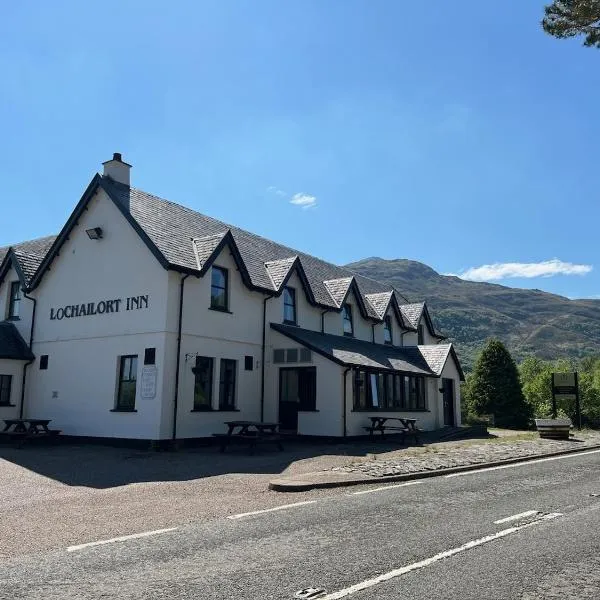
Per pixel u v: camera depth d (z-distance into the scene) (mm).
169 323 19266
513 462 16125
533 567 6398
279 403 23250
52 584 5949
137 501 10547
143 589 5758
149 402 19000
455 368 32031
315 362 22500
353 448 19562
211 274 21297
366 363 23672
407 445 20938
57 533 8227
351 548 7156
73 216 22109
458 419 31547
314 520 8734
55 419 21609
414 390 28359
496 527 8234
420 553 6926
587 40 15945
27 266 24250
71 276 22312
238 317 22203
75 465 15211
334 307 27031
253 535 7867
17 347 22781
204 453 17906
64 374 21750
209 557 6840
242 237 26828
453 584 5855
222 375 21406
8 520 9133
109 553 7094
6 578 6160
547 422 23359
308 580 5988
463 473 13898
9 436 21688
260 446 20328
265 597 5523
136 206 21609
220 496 10922
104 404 20266
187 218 23984
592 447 20312
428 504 9930
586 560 6656
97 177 21734
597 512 9273
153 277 19766
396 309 32844
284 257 28656
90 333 21219
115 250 21047
